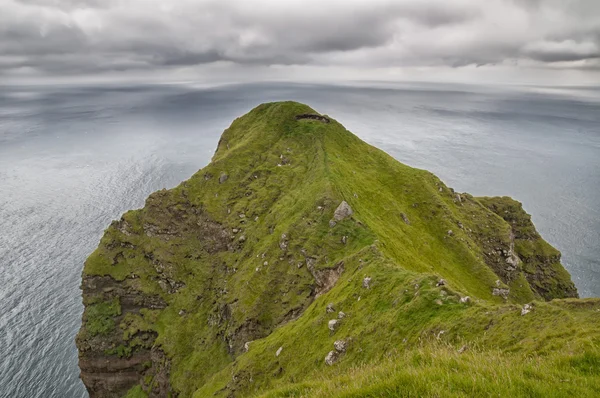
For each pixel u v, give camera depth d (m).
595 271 152.00
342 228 88.69
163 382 95.50
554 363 15.07
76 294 132.25
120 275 113.19
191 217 123.81
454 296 41.78
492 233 117.19
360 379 14.86
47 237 176.62
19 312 120.94
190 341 98.88
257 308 83.88
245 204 121.19
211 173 133.12
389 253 78.25
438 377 12.88
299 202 105.19
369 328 46.41
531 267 126.31
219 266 110.38
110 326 107.62
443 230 110.75
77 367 104.38
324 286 77.75
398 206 114.69
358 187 117.19
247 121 176.62
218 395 64.69
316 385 16.47
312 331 58.53
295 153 141.75
